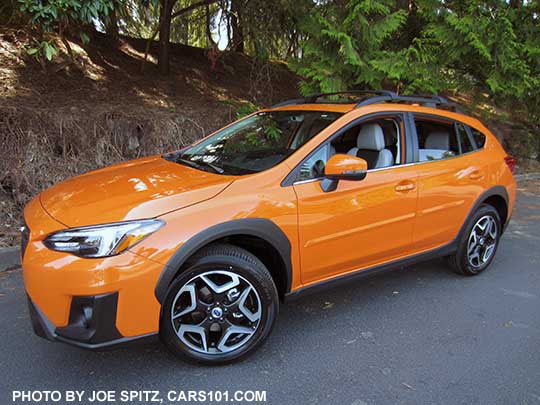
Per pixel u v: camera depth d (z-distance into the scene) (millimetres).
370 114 3508
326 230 3062
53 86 7164
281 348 3012
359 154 3637
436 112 4008
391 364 2859
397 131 3656
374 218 3322
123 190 2799
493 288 4082
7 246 4637
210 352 2729
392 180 3422
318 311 3561
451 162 3924
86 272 2297
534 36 7922
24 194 5586
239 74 9992
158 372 2717
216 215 2615
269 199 2822
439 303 3746
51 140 6086
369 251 3381
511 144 10797
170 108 7648
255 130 3715
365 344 3086
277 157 3150
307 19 6715
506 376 2764
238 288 2730
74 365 2770
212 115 7762
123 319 2377
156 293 2438
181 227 2506
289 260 2918
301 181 3002
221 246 2684
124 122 6691
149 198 2613
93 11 4531
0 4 6027
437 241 3900
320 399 2518
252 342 2793
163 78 8711
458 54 7137
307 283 3113
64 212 2578
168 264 2445
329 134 3254
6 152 5703
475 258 4285
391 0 6617
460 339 3184
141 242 2398
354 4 6340
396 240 3535
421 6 7113
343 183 3137
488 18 7160
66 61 7750
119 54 8953
